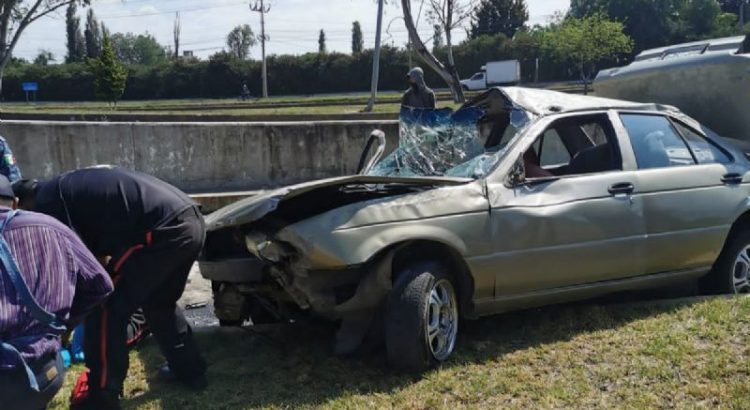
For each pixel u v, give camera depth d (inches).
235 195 423.8
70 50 3998.5
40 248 109.2
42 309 106.3
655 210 205.9
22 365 105.4
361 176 181.0
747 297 211.8
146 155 446.6
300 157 466.9
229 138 456.4
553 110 208.5
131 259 155.5
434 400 157.1
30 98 2493.8
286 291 174.6
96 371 154.6
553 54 2155.5
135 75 2576.3
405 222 172.2
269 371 181.3
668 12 2699.3
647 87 304.7
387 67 2486.5
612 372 166.6
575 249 193.8
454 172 201.3
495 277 184.2
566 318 204.4
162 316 169.5
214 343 204.2
